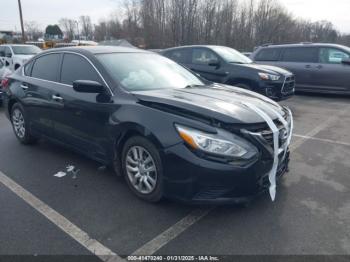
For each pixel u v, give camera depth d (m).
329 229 2.90
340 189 3.68
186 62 8.92
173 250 2.64
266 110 3.27
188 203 2.94
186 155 2.85
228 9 42.84
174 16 40.41
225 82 8.14
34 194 3.57
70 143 4.27
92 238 2.78
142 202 3.37
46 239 2.76
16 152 4.93
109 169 4.23
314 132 6.13
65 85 4.21
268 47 11.17
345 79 9.69
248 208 3.25
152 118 3.11
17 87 5.10
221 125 2.88
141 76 3.94
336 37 65.81
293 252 2.60
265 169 2.93
